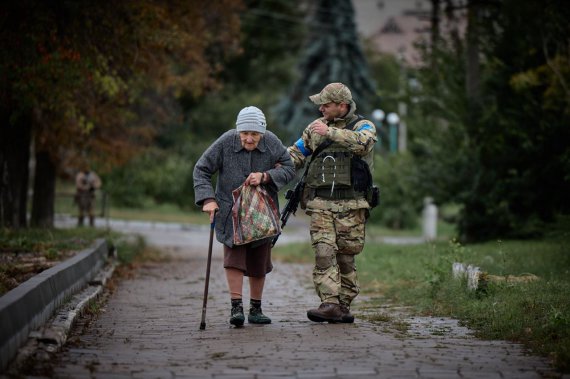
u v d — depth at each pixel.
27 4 33.81
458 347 16.34
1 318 13.36
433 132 49.09
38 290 17.03
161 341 17.19
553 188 44.22
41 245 31.75
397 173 52.53
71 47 34.81
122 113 45.00
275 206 19.38
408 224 106.25
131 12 36.06
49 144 45.91
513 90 42.59
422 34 48.59
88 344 16.77
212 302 25.02
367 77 126.12
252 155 19.33
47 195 51.03
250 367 14.30
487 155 45.91
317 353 15.59
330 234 19.64
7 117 39.41
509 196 44.88
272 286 30.34
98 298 25.02
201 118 115.00
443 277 25.44
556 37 37.09
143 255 46.16
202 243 66.75
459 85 47.88
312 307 23.80
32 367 13.80
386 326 19.31
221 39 51.28
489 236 46.91
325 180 19.58
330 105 19.59
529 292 21.12
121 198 103.31
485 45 44.50
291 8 142.75
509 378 13.55
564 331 16.53
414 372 13.94
